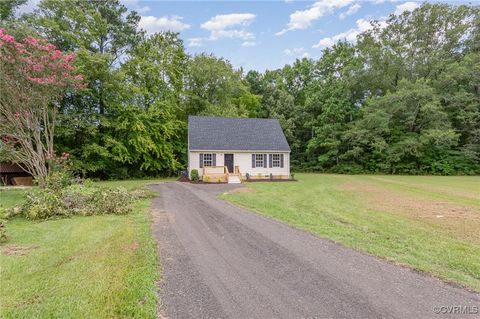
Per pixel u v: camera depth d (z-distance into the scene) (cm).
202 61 3030
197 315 326
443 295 370
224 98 3147
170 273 442
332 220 790
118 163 2367
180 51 2823
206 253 532
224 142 2244
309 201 1099
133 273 432
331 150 3145
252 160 2264
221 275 435
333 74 3541
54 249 536
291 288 392
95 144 2089
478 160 2655
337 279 419
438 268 457
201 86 3058
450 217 822
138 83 2444
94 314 324
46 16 1978
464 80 2753
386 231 674
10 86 1130
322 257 509
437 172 2711
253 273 443
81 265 459
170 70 2675
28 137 1257
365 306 343
